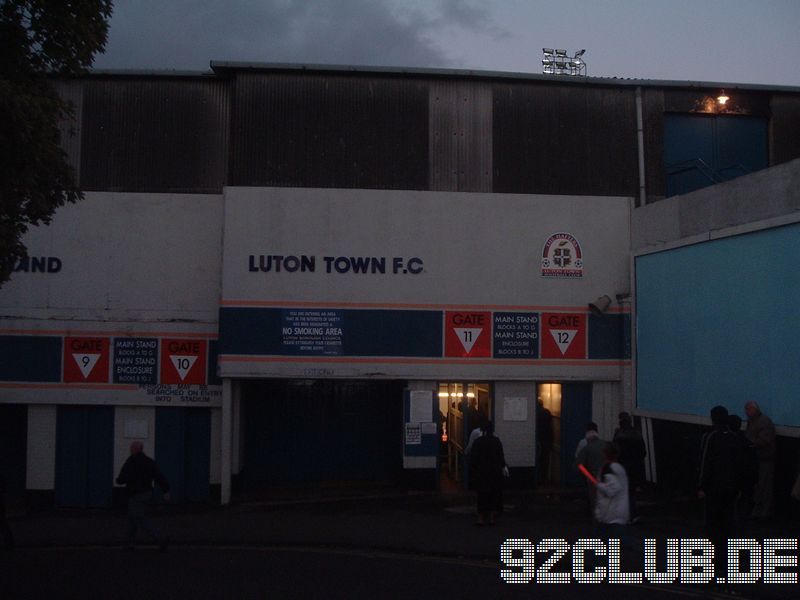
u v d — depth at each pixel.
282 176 17.92
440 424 18.14
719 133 19.14
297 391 18.23
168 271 17.28
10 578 9.97
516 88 18.47
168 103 18.39
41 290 17.08
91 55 10.80
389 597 8.74
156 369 17.06
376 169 18.06
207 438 17.25
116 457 17.05
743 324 13.10
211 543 12.57
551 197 17.00
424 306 16.61
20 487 17.34
